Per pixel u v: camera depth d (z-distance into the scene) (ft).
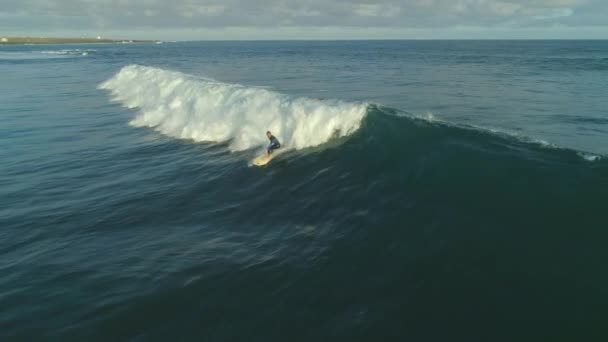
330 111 51.29
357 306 21.27
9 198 43.47
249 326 20.95
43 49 536.83
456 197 29.71
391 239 26.96
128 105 98.99
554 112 78.28
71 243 32.96
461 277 21.80
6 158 58.13
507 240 23.82
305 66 223.71
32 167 53.93
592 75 149.79
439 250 24.39
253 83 136.87
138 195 42.93
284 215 34.83
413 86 124.67
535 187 28.30
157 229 34.71
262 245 29.86
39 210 40.09
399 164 37.88
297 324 20.58
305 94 108.58
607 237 22.45
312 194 37.86
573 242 22.62
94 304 24.20
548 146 34.45
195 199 40.88
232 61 278.87
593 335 16.97
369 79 148.77
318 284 23.75
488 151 34.65
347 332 19.43
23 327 22.54
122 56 366.02
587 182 27.48
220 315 22.13
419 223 27.84
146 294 24.72
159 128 73.05
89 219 37.55
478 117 74.43
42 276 27.91
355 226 30.01
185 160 54.08
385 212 30.78
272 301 22.77
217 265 27.45
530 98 97.09
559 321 17.93
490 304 19.60
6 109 96.37
